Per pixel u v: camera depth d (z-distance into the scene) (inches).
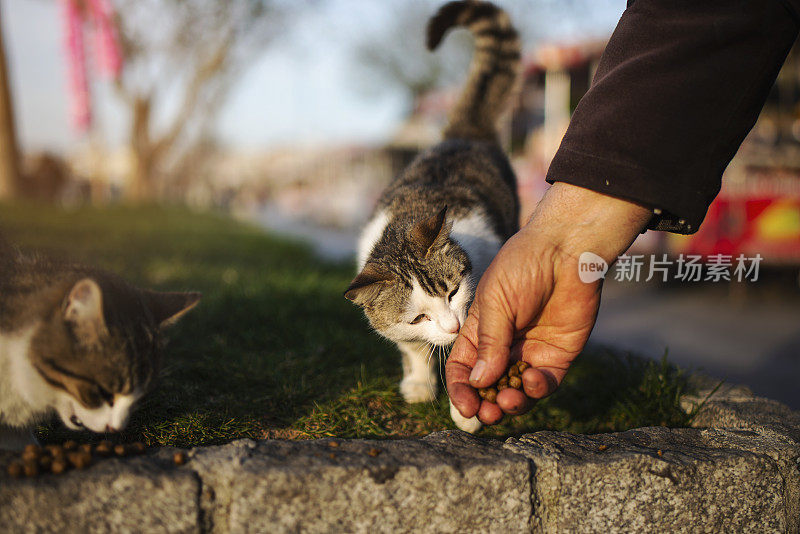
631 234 15.7
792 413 20.0
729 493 16.6
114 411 15.7
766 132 83.4
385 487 14.6
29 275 16.3
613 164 14.6
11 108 125.3
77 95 130.3
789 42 14.4
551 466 15.7
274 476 14.0
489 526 15.3
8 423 15.4
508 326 15.8
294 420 20.0
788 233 55.3
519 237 16.1
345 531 14.6
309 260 64.9
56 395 15.3
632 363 25.3
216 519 14.4
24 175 137.3
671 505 16.2
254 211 306.0
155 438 17.7
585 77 92.1
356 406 21.2
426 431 20.5
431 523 14.9
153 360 16.6
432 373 24.6
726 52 14.3
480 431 20.4
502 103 36.8
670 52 14.5
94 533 13.5
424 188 28.2
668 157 14.4
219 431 18.3
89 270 17.3
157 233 81.8
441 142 34.7
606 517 16.0
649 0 15.4
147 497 13.7
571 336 16.8
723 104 14.4
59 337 14.7
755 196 55.3
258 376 22.6
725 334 45.9
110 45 130.0
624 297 62.1
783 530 17.1
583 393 24.0
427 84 191.5
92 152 155.6
